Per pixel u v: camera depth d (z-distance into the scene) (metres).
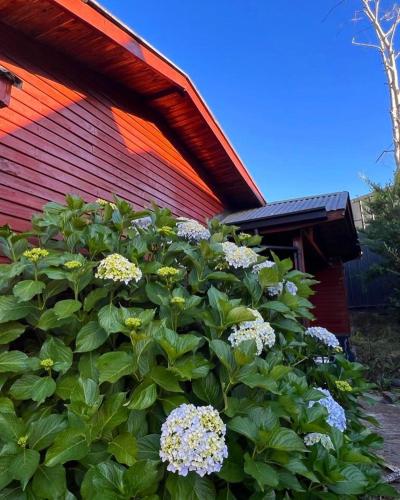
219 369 1.75
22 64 3.50
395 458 2.85
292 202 7.57
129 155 4.82
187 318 1.99
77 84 4.13
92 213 3.01
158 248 2.71
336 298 8.14
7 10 3.19
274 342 2.00
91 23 3.41
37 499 1.31
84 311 2.01
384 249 7.75
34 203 3.35
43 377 1.75
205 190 6.73
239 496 1.55
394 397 5.04
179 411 1.38
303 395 1.82
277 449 1.39
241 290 2.44
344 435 1.80
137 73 4.44
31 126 3.46
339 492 1.48
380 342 7.62
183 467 1.25
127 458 1.33
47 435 1.47
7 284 2.14
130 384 1.76
